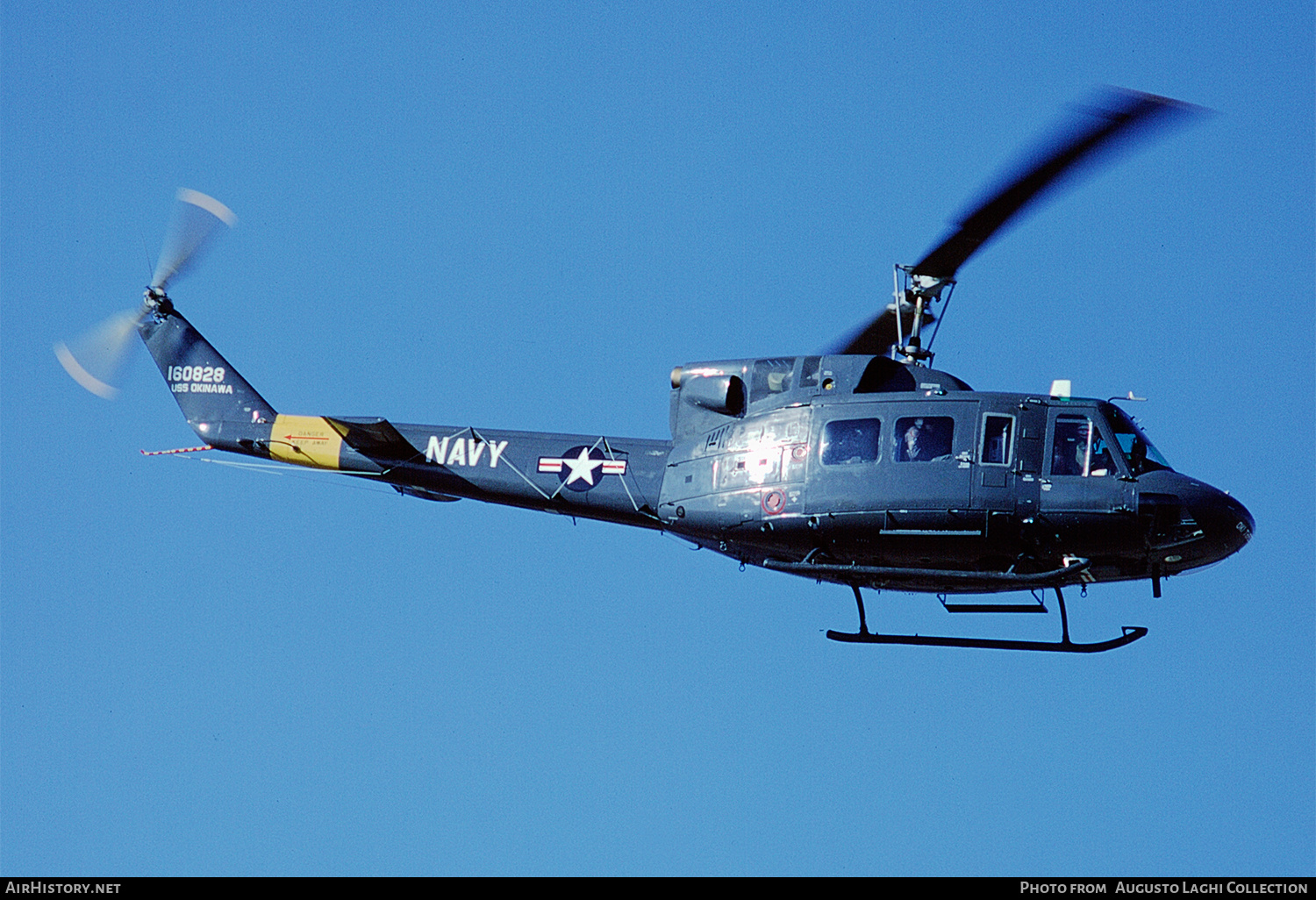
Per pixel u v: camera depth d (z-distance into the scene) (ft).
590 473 246.68
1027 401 222.48
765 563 235.61
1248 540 224.74
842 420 225.97
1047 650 228.02
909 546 222.07
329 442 264.31
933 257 228.43
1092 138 192.95
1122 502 215.92
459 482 254.47
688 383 244.42
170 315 279.49
